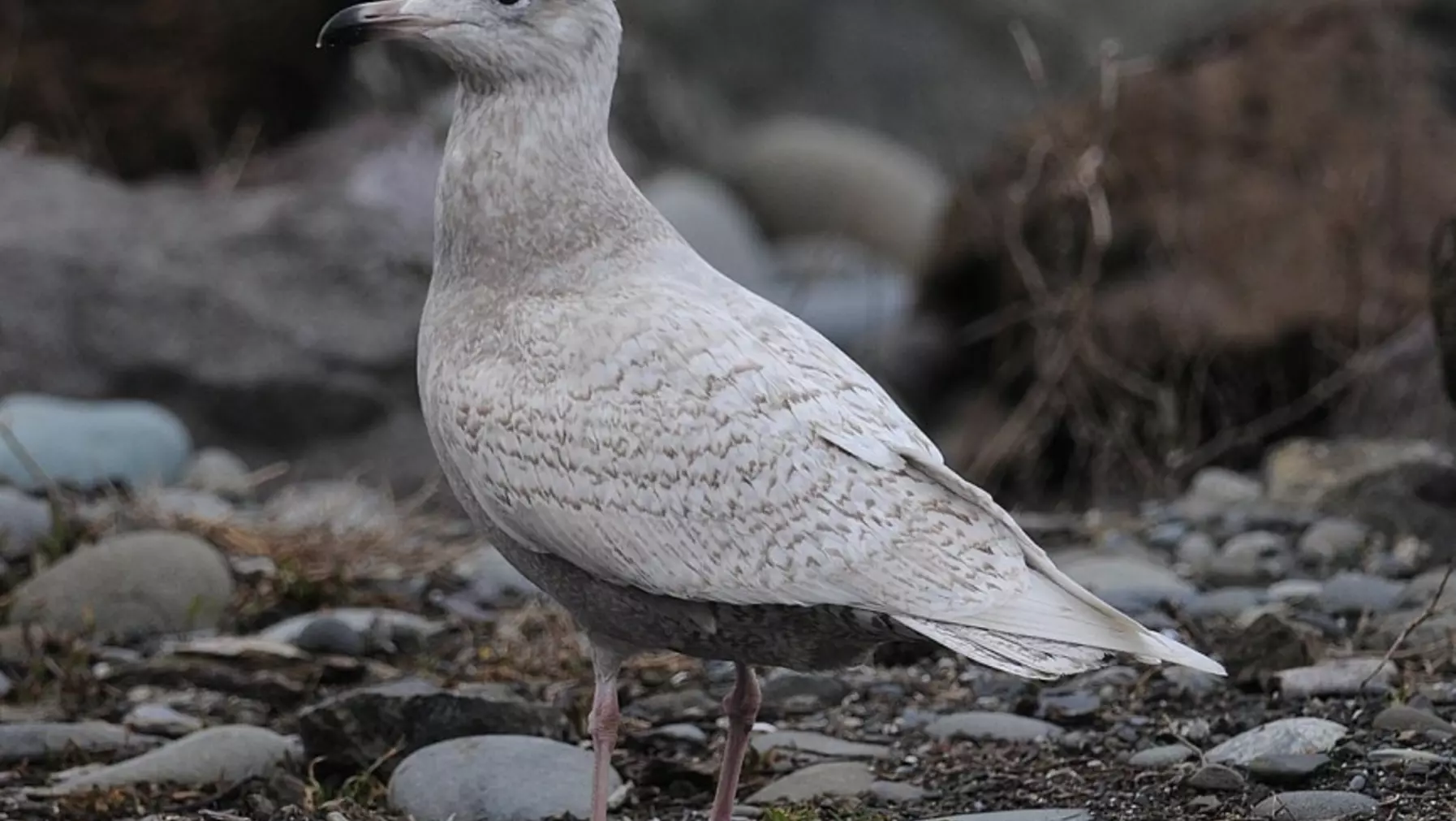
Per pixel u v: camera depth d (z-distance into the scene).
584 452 7.73
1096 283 19.02
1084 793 8.71
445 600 12.45
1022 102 31.08
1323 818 7.98
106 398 17.34
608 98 8.28
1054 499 18.09
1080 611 7.44
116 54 22.50
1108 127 18.66
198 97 22.75
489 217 8.14
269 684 10.67
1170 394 17.69
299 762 9.48
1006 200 20.02
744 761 9.35
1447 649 10.08
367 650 11.34
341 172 21.00
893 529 7.56
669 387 7.71
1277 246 18.75
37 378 17.17
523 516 7.87
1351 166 19.23
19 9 22.36
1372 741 8.84
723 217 25.62
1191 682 10.01
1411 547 12.89
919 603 7.47
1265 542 13.07
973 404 19.62
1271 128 19.66
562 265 8.09
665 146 28.95
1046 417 18.23
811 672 9.61
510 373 7.93
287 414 17.48
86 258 17.73
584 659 11.21
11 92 22.33
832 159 29.14
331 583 12.38
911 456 7.70
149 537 12.07
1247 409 18.12
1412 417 17.12
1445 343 12.45
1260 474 16.98
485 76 8.20
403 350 17.86
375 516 14.18
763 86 31.56
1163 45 29.92
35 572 12.29
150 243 18.09
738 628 7.81
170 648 11.19
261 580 12.35
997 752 9.40
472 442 7.96
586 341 7.84
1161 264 18.89
